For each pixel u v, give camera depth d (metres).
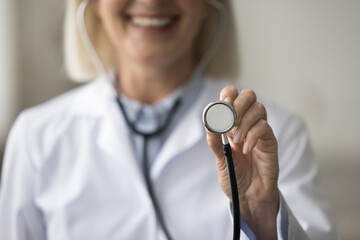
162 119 1.29
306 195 1.13
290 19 4.10
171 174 1.22
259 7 3.99
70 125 1.34
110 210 1.21
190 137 1.24
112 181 1.24
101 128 1.31
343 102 4.24
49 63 4.10
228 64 1.43
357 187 3.75
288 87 4.18
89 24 1.43
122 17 1.24
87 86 1.46
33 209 1.29
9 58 4.11
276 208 0.90
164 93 1.32
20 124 1.38
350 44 4.19
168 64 1.27
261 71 4.03
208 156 1.23
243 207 0.90
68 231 1.21
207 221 1.17
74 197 1.23
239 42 1.43
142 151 1.26
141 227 1.18
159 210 1.19
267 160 0.87
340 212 3.39
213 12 1.38
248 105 0.81
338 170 4.03
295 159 1.21
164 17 1.22
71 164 1.29
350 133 4.21
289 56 4.16
